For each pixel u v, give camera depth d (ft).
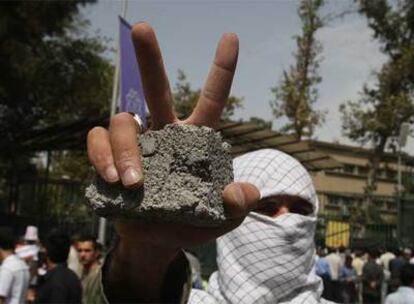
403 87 77.25
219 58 4.60
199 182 4.22
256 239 7.57
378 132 75.46
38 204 59.31
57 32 65.92
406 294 19.54
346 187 126.41
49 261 17.92
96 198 4.20
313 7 71.15
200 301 7.57
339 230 62.44
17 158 66.23
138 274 4.81
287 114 71.00
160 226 4.34
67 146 60.23
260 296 7.46
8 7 60.23
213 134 4.39
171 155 4.27
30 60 63.77
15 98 66.39
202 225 4.28
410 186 76.64
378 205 73.41
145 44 4.37
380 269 47.14
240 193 4.29
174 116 4.58
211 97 4.60
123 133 4.10
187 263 5.03
